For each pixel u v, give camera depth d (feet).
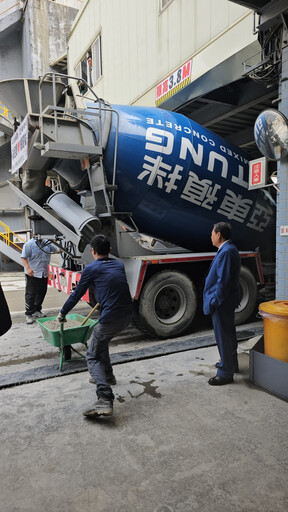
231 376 11.51
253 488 6.83
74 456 7.90
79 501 6.56
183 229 18.85
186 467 7.46
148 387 11.32
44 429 9.03
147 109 16.88
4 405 10.35
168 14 23.58
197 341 15.88
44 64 59.36
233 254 10.98
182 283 16.89
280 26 13.23
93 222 14.90
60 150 13.75
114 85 32.32
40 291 21.13
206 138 17.60
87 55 39.34
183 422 9.23
